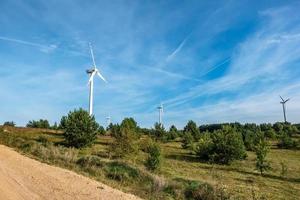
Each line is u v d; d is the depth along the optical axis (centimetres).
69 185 1638
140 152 5716
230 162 5719
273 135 10131
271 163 5784
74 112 6275
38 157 3077
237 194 2692
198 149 6200
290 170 5178
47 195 1351
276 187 3650
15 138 5259
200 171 4434
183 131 9981
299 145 8450
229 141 5872
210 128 14012
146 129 10031
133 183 2106
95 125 6259
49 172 2073
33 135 7525
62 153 3412
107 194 1515
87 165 2495
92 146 6319
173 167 4616
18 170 2059
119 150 5078
